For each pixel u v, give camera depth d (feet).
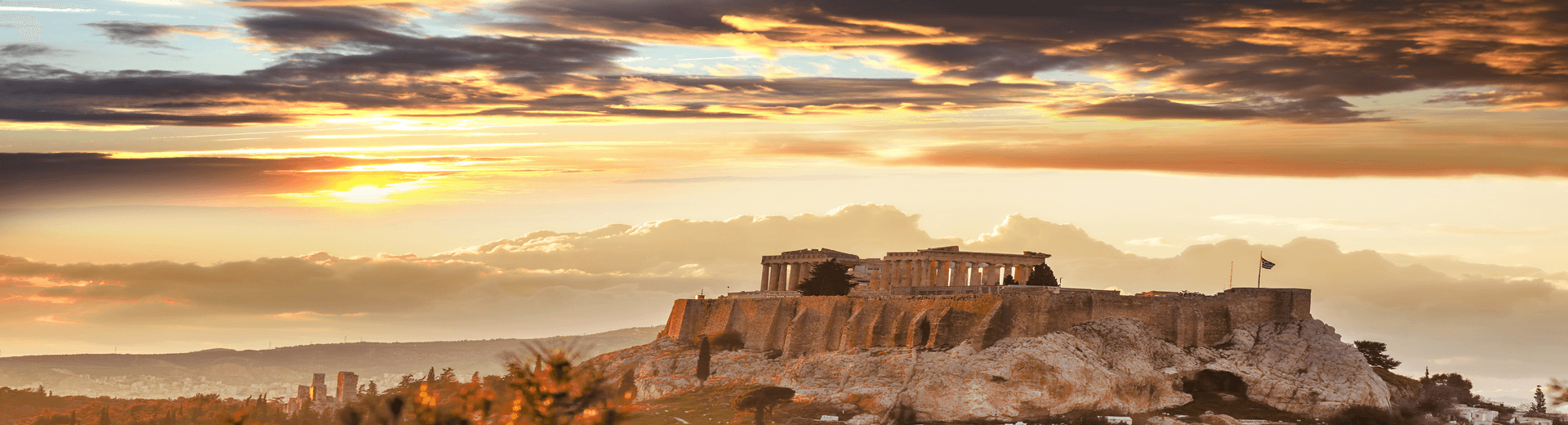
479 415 215.51
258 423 236.22
